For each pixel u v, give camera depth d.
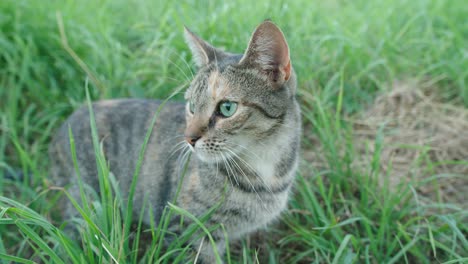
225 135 0.65
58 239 0.61
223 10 0.98
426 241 0.75
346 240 0.67
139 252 0.76
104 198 0.64
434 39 1.04
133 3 1.14
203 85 0.66
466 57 0.95
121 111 0.77
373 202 0.80
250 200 0.68
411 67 1.00
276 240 0.79
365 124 0.92
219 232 0.69
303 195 0.78
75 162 0.63
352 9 1.16
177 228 0.68
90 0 1.09
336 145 0.86
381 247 0.73
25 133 0.89
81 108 0.80
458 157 0.86
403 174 0.84
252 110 0.65
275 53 0.65
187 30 0.71
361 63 0.98
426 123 0.91
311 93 0.92
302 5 1.09
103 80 0.93
